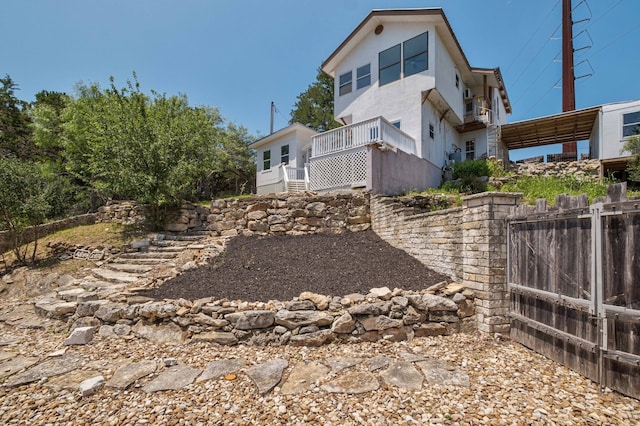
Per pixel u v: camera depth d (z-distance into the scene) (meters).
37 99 20.44
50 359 3.34
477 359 3.19
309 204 8.01
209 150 13.21
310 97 25.80
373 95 12.92
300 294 4.07
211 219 8.95
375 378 2.79
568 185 9.88
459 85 14.41
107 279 6.05
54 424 2.21
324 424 2.14
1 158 7.90
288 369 3.00
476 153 15.70
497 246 3.83
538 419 2.16
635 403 2.30
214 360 3.23
